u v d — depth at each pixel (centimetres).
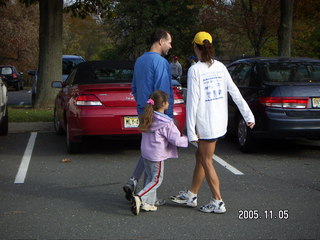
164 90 529
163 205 550
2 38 4378
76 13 1655
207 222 491
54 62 1505
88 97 777
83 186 639
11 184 650
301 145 946
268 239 445
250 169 740
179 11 4197
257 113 818
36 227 479
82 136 786
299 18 2600
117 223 489
